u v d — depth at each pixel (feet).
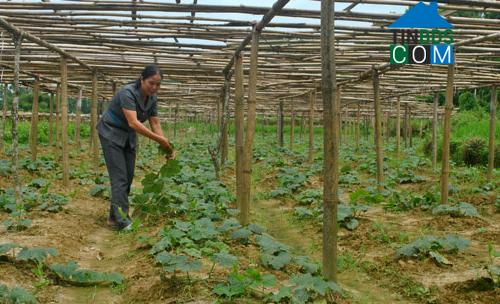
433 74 34.53
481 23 20.53
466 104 94.22
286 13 19.69
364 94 53.98
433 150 47.70
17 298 13.06
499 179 39.86
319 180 41.04
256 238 19.75
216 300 13.67
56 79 46.21
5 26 22.91
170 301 14.24
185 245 18.03
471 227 23.93
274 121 159.22
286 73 35.68
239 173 26.53
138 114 23.76
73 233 21.79
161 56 30.76
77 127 53.72
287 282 15.97
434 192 32.45
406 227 24.26
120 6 19.95
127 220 23.63
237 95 26.55
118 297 15.30
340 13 19.86
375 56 28.84
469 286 15.71
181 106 92.32
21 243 18.92
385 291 16.48
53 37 26.22
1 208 24.75
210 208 25.38
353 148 74.02
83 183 34.60
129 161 24.50
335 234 14.60
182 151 65.41
